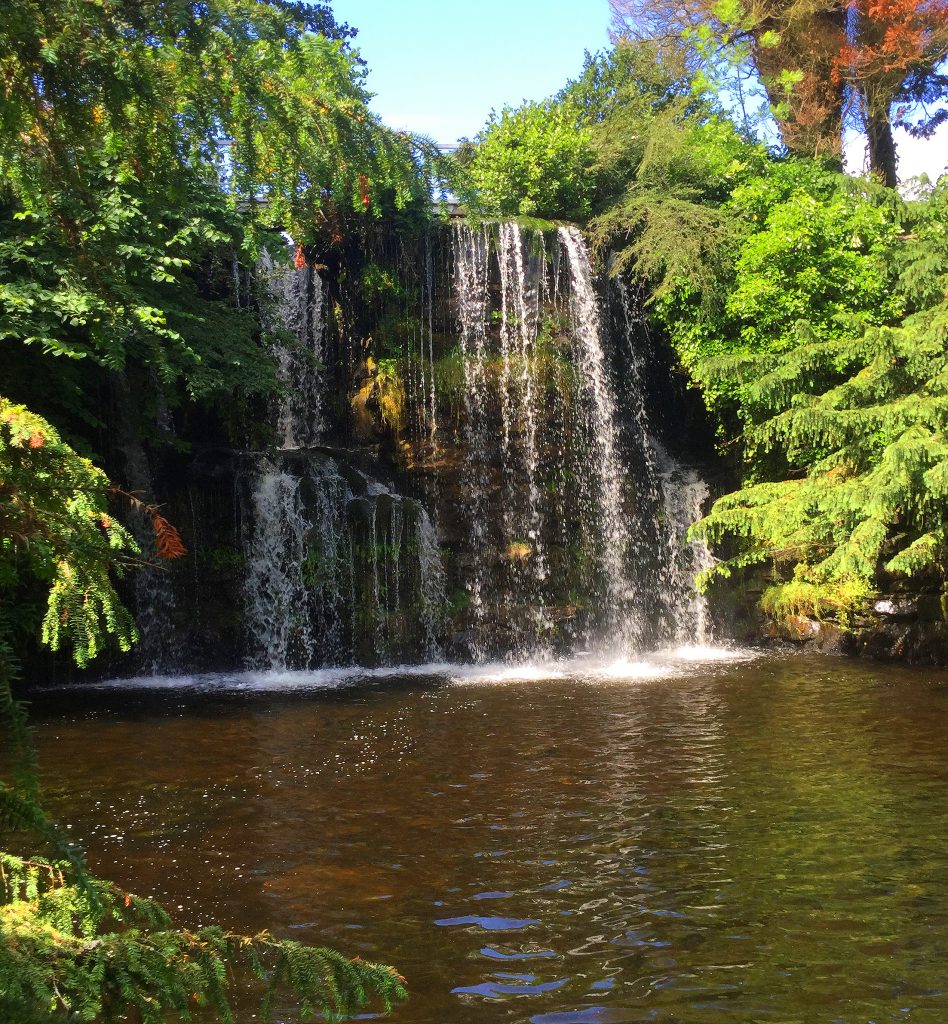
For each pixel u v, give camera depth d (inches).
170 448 658.8
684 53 997.2
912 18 964.6
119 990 71.8
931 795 302.4
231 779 337.1
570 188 796.0
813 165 799.1
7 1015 61.4
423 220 714.2
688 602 713.0
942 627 562.6
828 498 531.8
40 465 75.5
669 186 789.2
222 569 640.4
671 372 792.3
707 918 215.5
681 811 292.8
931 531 544.4
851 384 546.6
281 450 674.8
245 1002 176.9
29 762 71.0
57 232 114.0
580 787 321.7
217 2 113.9
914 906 219.0
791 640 660.1
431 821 288.4
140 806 305.7
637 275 762.2
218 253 608.1
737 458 750.5
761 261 679.1
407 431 703.1
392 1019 174.2
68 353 436.5
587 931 210.4
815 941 203.0
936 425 507.5
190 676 595.5
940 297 578.9
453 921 216.5
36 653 550.9
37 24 100.9
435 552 678.5
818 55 1010.1
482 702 482.0
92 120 110.0
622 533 728.3
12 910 71.8
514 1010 177.3
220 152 129.0
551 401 724.0
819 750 362.9
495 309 739.4
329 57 123.8
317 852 262.2
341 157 131.7
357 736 404.5
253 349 604.1
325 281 753.0
